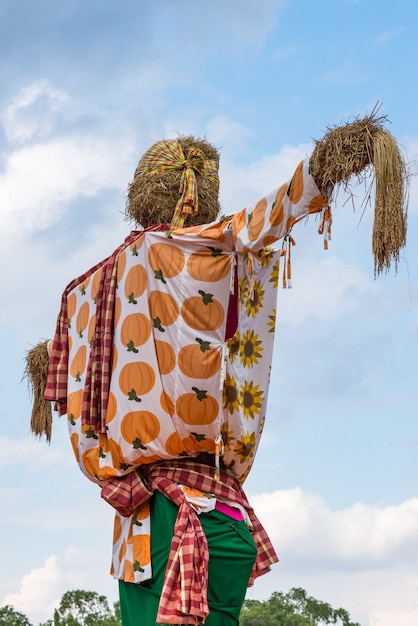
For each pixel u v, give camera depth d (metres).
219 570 5.13
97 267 5.98
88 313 5.93
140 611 5.23
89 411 5.55
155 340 5.23
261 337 5.59
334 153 4.50
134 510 5.29
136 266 5.38
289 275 4.76
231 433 5.31
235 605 5.17
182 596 4.91
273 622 14.58
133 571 5.20
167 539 5.14
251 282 5.04
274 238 4.81
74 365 6.01
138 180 5.92
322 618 14.49
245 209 4.96
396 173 4.45
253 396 5.53
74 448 5.85
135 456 5.22
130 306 5.38
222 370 5.09
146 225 5.90
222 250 5.12
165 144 5.92
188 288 5.14
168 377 5.18
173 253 5.20
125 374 5.32
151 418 5.20
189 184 5.68
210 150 6.10
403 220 4.44
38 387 6.92
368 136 4.51
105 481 5.47
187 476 5.20
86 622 11.60
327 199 4.60
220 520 5.19
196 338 5.12
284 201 4.71
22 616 11.88
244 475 5.51
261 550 5.53
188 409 5.12
